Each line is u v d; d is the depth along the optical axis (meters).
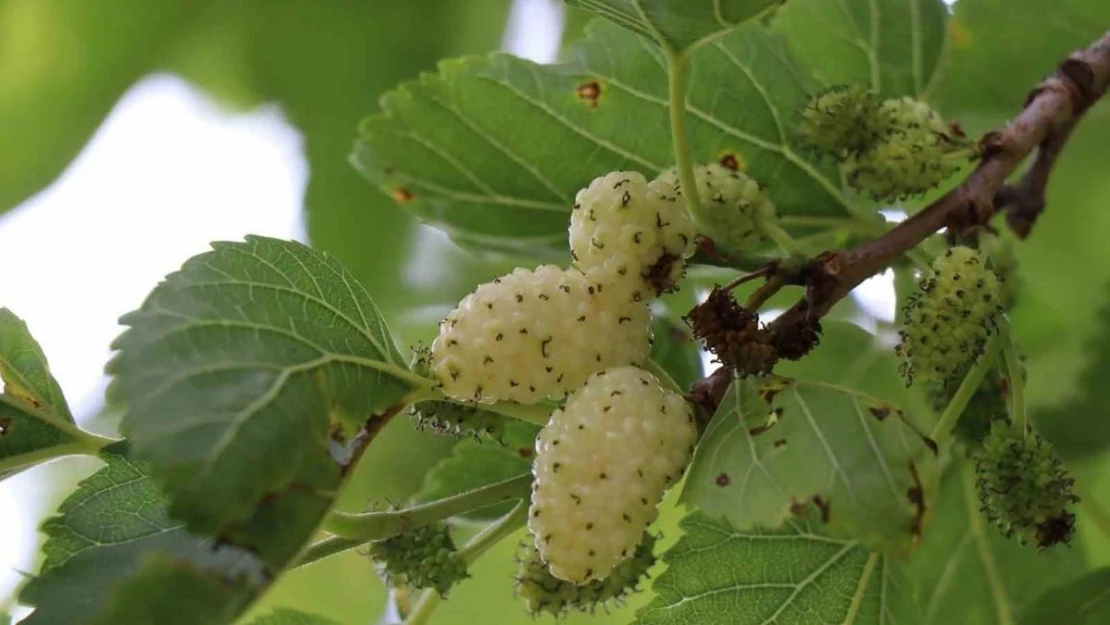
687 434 0.43
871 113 0.46
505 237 0.51
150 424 0.41
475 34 0.59
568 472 0.42
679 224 0.43
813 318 0.44
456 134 0.50
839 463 0.42
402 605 0.48
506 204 0.50
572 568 0.42
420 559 0.44
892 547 0.41
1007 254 0.48
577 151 0.50
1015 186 0.48
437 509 0.44
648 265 0.43
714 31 0.44
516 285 0.43
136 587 0.40
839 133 0.46
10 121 0.59
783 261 0.44
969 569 0.50
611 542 0.42
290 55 0.59
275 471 0.41
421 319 0.58
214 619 0.40
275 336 0.42
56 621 0.43
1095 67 0.47
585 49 0.49
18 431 0.45
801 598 0.46
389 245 0.58
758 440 0.42
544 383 0.43
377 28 0.59
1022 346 0.53
